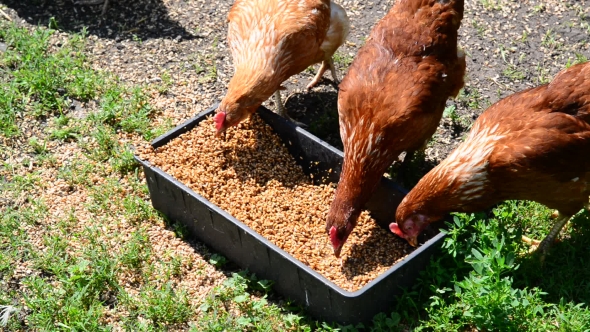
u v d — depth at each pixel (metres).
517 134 2.04
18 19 2.79
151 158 2.26
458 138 2.46
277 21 2.31
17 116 2.50
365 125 2.13
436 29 2.20
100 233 2.24
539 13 2.76
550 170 2.02
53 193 2.33
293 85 2.61
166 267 2.18
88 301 2.12
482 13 2.77
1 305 2.11
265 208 2.24
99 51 2.69
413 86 2.15
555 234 2.15
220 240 2.18
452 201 2.08
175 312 2.09
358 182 2.13
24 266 2.19
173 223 2.28
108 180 2.35
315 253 2.16
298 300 2.10
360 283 2.10
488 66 2.62
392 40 2.21
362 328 2.06
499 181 2.06
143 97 2.53
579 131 2.03
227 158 2.33
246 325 2.07
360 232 2.22
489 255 2.06
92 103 2.55
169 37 2.73
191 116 2.51
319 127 2.49
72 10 2.82
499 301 1.99
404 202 2.10
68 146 2.44
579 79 2.07
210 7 2.83
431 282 2.08
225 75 2.62
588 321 2.02
